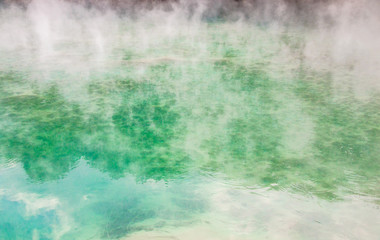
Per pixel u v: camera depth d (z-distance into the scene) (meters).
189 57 7.21
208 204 2.74
